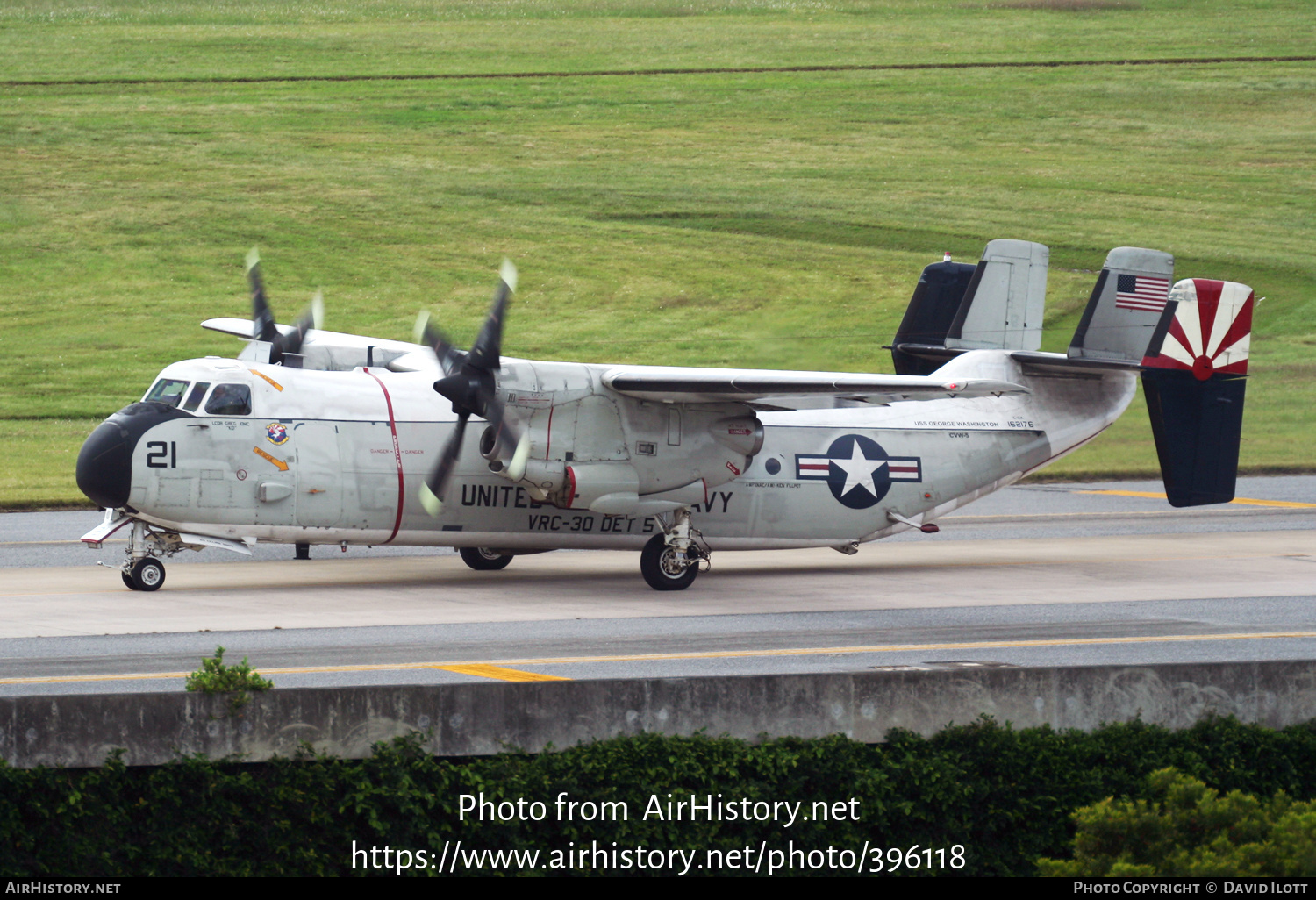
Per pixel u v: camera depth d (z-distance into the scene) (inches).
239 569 3412.9
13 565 3437.5
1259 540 4069.9
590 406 2987.2
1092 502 5064.0
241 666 1664.6
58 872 1531.7
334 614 2701.8
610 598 2997.0
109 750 1585.9
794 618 2719.0
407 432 3036.4
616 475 3002.0
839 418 3432.6
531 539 3149.6
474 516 3075.8
